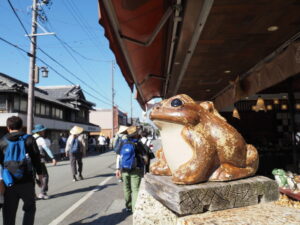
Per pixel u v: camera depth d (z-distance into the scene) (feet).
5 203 10.10
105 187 22.84
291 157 20.59
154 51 14.60
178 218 5.42
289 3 8.81
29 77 40.14
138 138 15.15
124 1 8.80
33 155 10.74
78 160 27.35
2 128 53.62
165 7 10.53
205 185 5.88
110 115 143.23
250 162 6.69
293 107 17.57
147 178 7.61
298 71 11.28
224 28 10.66
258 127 24.91
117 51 12.33
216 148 6.23
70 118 87.10
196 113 6.31
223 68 16.46
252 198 6.13
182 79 19.22
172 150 6.50
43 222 13.98
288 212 5.46
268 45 12.60
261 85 15.19
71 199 18.86
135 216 7.81
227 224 4.79
